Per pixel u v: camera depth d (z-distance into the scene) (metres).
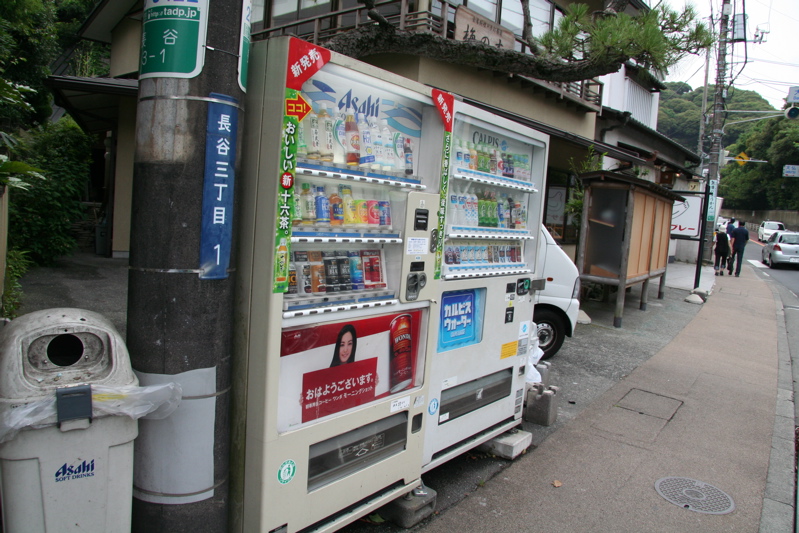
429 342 3.28
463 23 8.27
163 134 2.26
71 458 2.04
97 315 2.29
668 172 13.75
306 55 2.38
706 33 5.26
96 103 10.09
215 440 2.43
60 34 20.86
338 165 2.80
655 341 8.43
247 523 2.50
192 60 2.24
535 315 6.64
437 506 3.46
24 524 2.00
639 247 9.98
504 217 4.31
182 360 2.32
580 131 13.25
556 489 3.78
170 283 2.29
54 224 8.72
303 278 2.69
